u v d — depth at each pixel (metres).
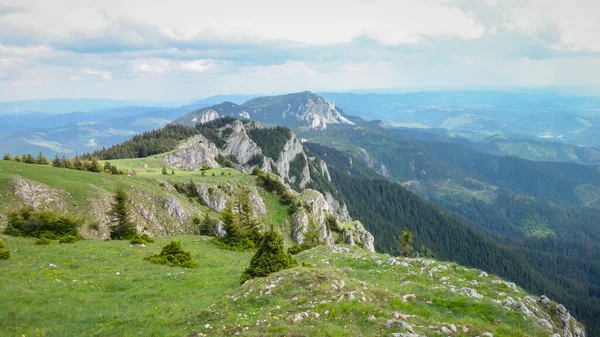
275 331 21.72
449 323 22.59
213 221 95.38
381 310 23.75
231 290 32.38
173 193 108.19
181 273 39.94
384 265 39.66
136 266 42.78
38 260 41.00
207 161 187.38
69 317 27.22
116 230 67.44
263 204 127.12
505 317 24.77
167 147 197.75
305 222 125.88
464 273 35.56
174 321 26.30
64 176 82.56
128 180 96.56
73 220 62.03
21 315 26.59
